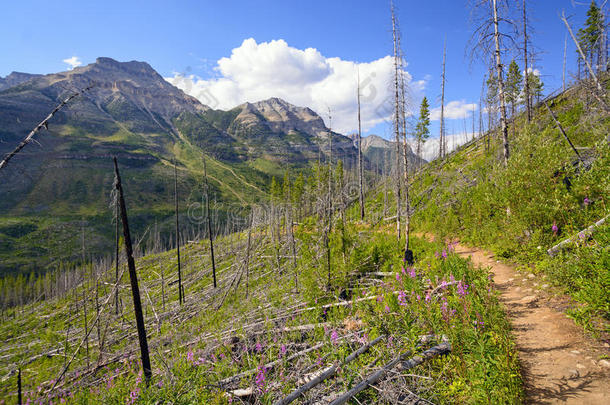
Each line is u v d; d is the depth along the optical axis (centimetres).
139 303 800
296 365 673
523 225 980
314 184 2775
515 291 768
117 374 1066
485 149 3173
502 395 407
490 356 459
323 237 1534
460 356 523
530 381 449
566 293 668
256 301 1616
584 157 1226
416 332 622
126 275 4141
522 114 2522
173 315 2289
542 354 502
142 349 790
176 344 1273
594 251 612
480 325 538
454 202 2003
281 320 1076
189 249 5275
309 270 1483
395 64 1602
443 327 614
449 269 912
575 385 418
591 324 536
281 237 3562
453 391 473
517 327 600
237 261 3372
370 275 1381
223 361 817
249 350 868
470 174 2461
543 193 965
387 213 2941
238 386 656
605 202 799
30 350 2305
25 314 4503
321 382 591
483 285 697
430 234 1889
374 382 527
